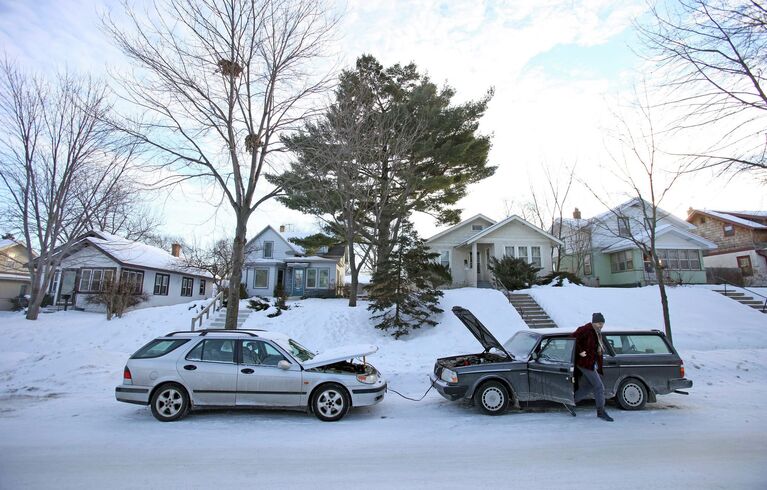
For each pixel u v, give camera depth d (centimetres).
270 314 1894
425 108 1888
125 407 797
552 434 632
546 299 1981
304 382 721
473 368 776
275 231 3622
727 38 872
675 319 1773
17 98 1930
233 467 492
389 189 1948
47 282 2208
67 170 2111
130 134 1165
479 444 586
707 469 479
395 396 923
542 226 3606
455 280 2811
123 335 1834
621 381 781
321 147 1326
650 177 1355
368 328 1702
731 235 3222
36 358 1170
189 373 710
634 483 441
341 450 559
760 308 2023
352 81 1681
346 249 3828
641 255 2798
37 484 434
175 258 3434
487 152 2147
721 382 1027
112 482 443
